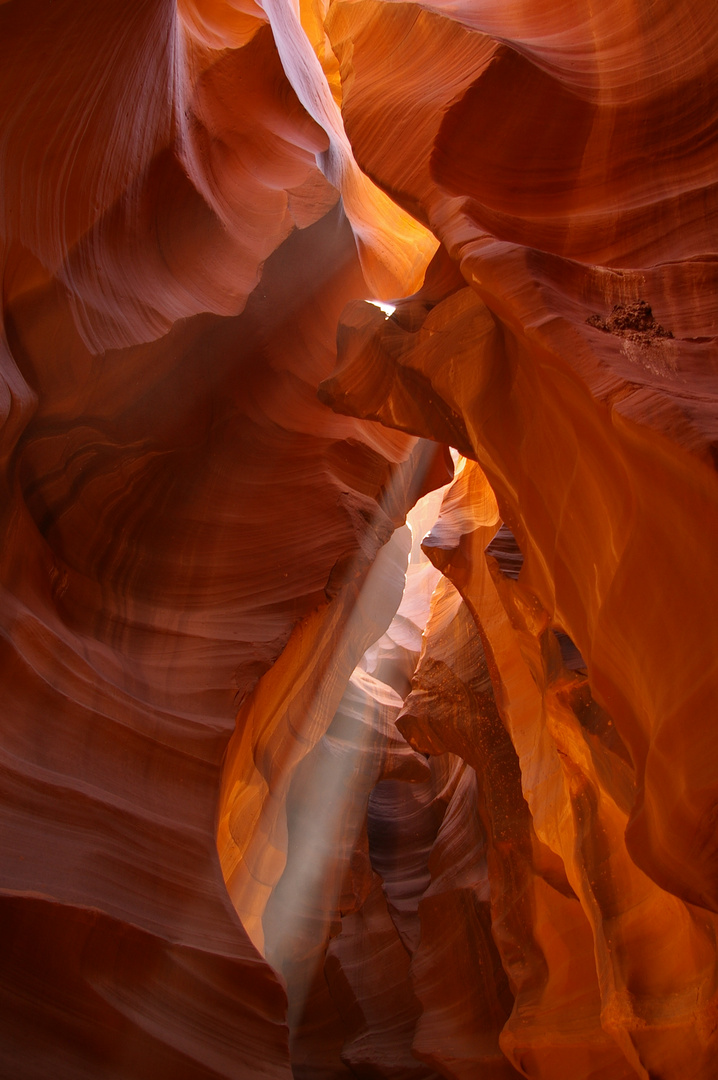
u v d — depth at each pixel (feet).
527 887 27.73
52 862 20.30
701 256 13.94
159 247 26.61
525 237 16.42
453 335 20.98
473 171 17.83
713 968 15.12
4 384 20.72
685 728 10.69
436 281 23.99
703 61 16.37
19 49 18.79
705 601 10.30
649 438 10.44
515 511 18.12
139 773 24.11
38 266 21.89
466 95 18.34
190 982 21.59
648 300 13.80
